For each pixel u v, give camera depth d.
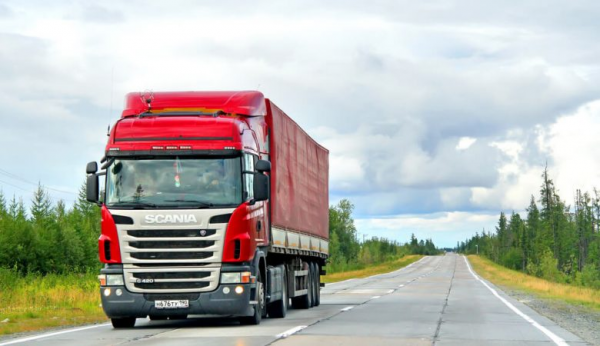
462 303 37.81
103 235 21.16
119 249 20.95
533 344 17.83
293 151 28.94
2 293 34.97
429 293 51.06
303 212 30.95
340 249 179.38
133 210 20.94
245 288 21.03
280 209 26.17
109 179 21.27
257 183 21.36
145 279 20.88
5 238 87.38
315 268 34.81
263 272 23.72
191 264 20.92
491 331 21.25
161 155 21.25
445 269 158.38
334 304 36.97
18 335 19.64
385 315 28.00
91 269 96.44
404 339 18.39
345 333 19.88
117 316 21.09
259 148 23.69
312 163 33.53
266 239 23.86
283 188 26.83
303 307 32.72
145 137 21.34
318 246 34.91
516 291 56.75
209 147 21.22
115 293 20.95
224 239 20.94
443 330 21.30
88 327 22.42
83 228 114.00
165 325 23.12
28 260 88.56
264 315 25.50
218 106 23.48
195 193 21.05
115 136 21.48
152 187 21.11
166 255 20.92
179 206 20.94
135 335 19.42
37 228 93.94
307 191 32.03
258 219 22.52
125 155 21.30
